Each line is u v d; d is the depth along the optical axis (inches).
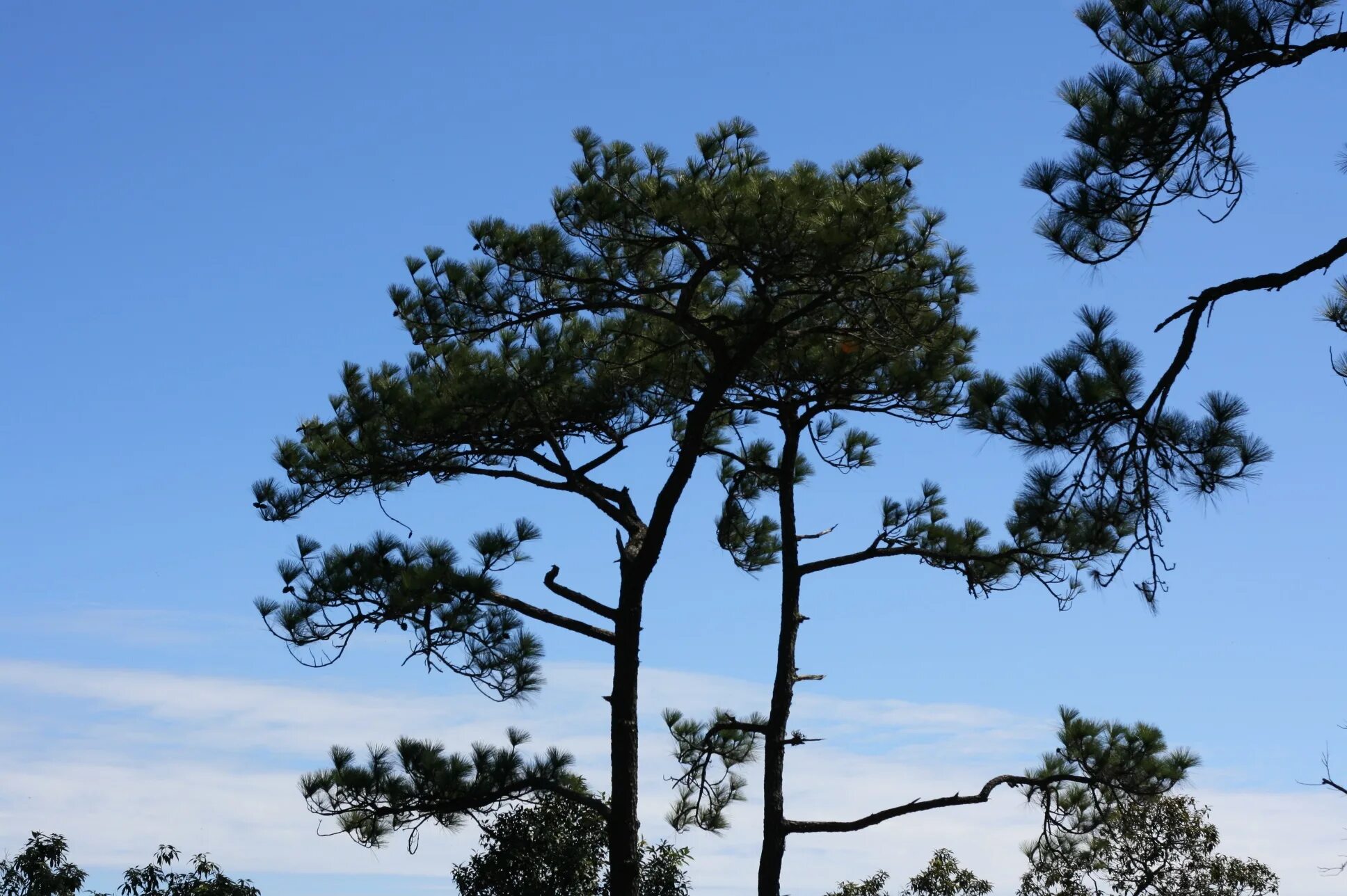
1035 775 606.5
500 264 539.8
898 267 531.8
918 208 504.4
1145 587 347.3
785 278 522.0
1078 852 759.1
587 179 514.3
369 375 573.9
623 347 587.8
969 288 565.9
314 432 581.6
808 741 630.5
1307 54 315.9
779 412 654.5
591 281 539.5
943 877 794.2
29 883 594.2
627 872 538.6
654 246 521.0
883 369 615.5
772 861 608.1
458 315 555.2
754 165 505.7
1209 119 333.4
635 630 567.2
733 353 576.1
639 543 584.7
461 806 534.0
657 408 618.5
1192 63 328.2
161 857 598.5
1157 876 775.1
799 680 642.8
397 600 510.9
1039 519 362.0
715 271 571.8
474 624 525.7
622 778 548.7
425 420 549.0
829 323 569.3
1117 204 343.9
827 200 493.7
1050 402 341.1
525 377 551.5
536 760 545.3
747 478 715.4
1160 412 335.9
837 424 670.5
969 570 605.0
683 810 676.1
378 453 556.7
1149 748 587.2
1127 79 336.5
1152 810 786.2
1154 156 339.3
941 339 589.9
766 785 623.2
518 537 541.3
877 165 500.7
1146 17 331.3
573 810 611.5
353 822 535.5
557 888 592.1
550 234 533.6
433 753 538.6
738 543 720.3
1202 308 323.6
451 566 522.0
